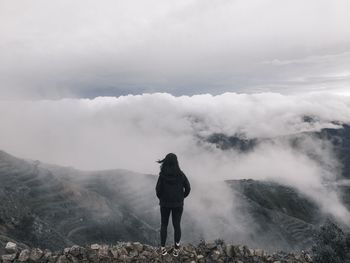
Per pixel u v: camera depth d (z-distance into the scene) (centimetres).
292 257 895
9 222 3688
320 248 915
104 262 791
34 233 3716
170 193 816
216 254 854
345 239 938
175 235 834
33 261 789
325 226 984
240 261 848
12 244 842
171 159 822
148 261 806
